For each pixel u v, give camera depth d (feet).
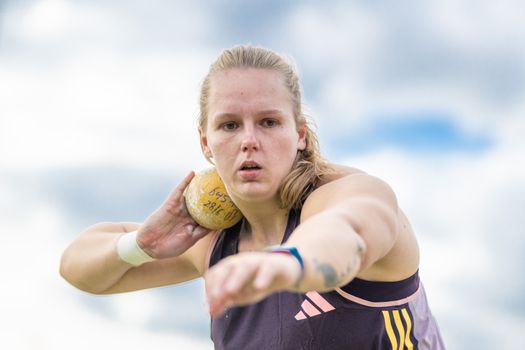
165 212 14.78
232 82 13.10
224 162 13.21
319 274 8.63
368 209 10.71
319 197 12.46
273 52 13.65
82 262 16.08
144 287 16.44
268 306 13.53
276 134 13.10
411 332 13.96
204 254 15.21
